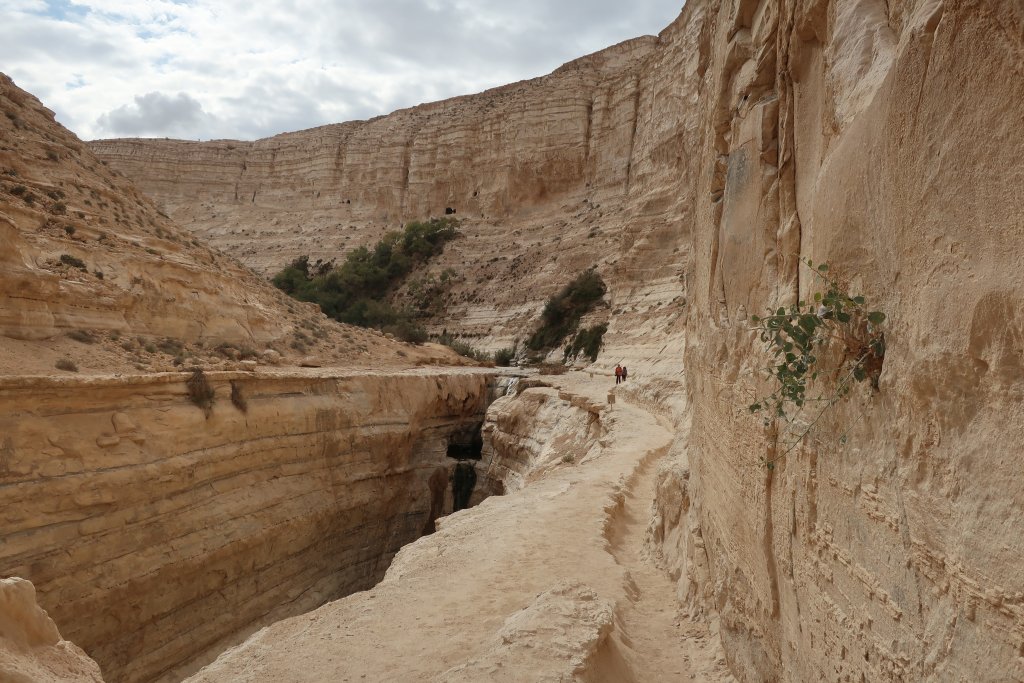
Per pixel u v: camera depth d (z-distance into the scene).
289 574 26.20
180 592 20.89
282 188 113.12
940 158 2.83
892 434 3.29
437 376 38.22
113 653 18.83
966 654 2.59
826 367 4.09
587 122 84.38
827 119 4.42
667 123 63.72
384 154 103.94
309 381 28.81
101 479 18.33
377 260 88.75
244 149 118.69
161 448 20.44
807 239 4.75
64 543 17.41
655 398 26.55
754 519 5.57
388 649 7.42
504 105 93.12
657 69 71.06
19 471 16.78
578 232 73.50
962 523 2.65
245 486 24.05
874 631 3.43
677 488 10.34
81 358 22.00
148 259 29.42
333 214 106.00
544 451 28.22
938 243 2.86
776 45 5.61
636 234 48.16
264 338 35.94
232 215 110.69
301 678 6.80
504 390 41.62
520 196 87.38
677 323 35.06
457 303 77.75
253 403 25.22
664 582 9.61
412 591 9.27
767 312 5.44
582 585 8.00
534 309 67.62
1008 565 2.35
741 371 6.10
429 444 37.47
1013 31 2.36
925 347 2.94
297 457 27.03
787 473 4.82
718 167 7.47
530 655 6.08
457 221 90.81
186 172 114.19
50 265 24.55
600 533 11.45
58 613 17.16
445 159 96.50
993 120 2.49
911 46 3.08
